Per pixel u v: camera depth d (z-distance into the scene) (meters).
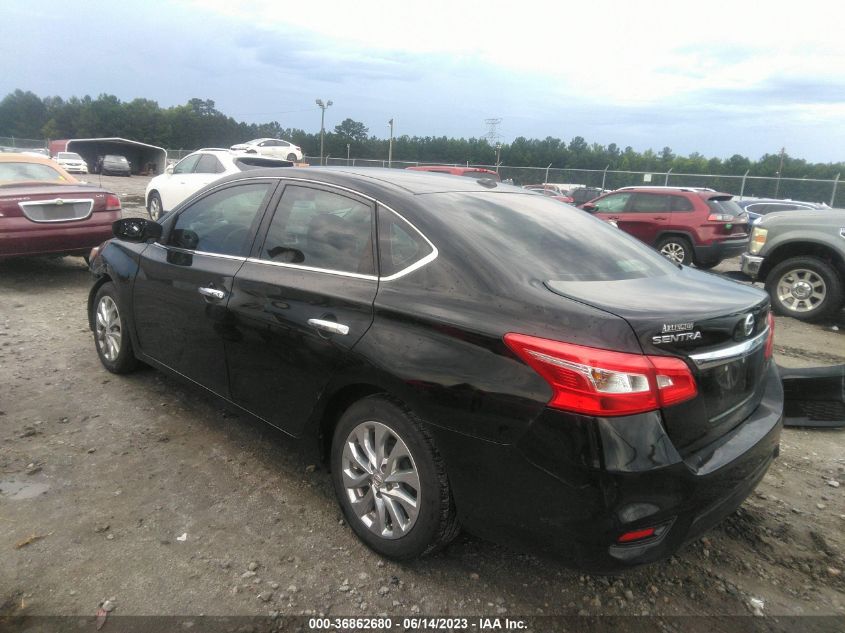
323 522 2.98
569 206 3.56
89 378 4.55
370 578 2.60
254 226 3.39
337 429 2.85
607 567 2.13
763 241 8.42
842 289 7.81
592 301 2.27
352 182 3.05
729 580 2.71
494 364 2.23
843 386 4.47
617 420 2.04
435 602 2.49
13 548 2.67
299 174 3.31
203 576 2.56
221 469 3.42
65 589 2.44
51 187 7.38
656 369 2.07
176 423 3.92
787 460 3.91
